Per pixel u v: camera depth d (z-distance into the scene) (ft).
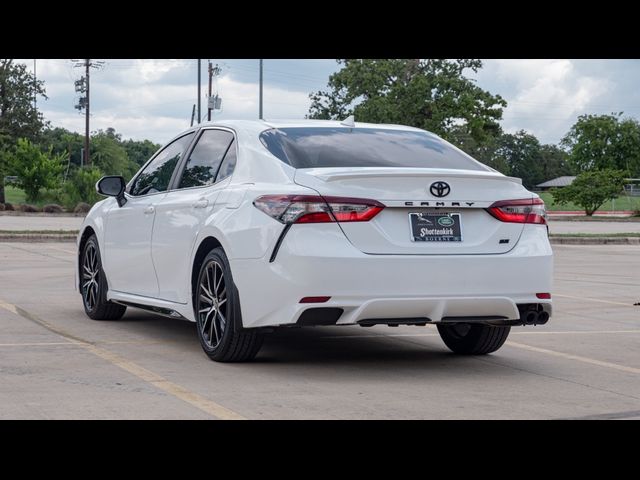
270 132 20.66
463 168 20.49
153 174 24.39
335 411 15.44
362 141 20.81
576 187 181.37
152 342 22.62
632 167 264.72
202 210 20.59
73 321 26.35
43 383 17.17
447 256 18.42
